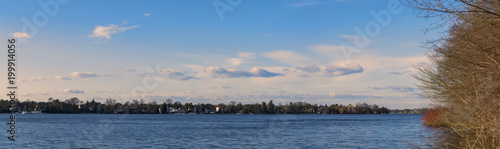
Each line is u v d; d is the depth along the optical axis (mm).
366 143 37688
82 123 102750
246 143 39875
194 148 35219
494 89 12883
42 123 99938
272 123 106688
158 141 43062
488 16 9938
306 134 54031
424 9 9938
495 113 13156
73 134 55844
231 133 57719
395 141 38625
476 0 9789
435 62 17938
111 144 39812
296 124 96625
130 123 106000
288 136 50062
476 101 14180
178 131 63906
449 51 13492
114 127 79688
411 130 55719
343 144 37156
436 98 19672
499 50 11406
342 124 94188
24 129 69375
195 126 85875
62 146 37969
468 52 12953
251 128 74625
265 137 48375
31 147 36969
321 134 53688
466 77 15398
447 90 18469
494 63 11922
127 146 37719
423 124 54906
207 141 42750
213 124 100250
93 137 49625
